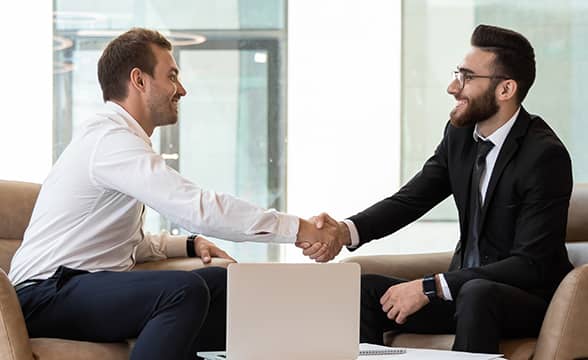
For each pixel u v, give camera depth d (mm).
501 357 2895
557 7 6512
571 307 3256
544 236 3547
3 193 4035
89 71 6867
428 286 3428
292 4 6820
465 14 6656
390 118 6762
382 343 3693
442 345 3500
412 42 6723
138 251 3891
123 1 6852
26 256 3424
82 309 3229
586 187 4109
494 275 3486
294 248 6852
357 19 6770
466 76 3762
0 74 6812
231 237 3330
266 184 6875
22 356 3023
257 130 6863
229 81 6855
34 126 6844
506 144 3699
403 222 4004
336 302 2750
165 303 3143
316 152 6848
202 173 6867
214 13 6836
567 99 6496
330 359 2742
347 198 6832
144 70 3521
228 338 2717
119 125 3395
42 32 6828
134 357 3113
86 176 3369
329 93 6820
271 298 2729
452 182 3848
